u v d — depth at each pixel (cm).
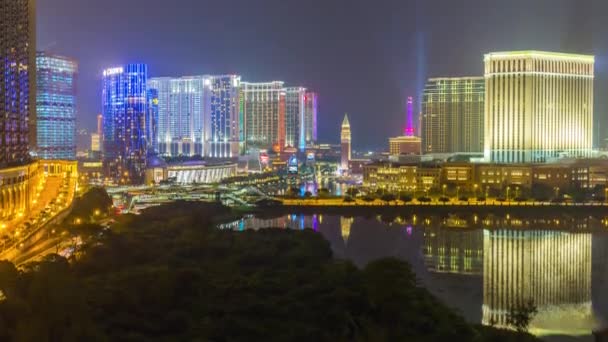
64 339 19862
